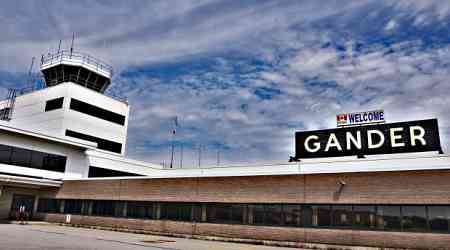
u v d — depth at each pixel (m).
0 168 39.94
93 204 39.12
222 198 31.62
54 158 45.31
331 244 26.67
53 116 55.44
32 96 59.06
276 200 29.34
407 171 25.56
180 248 23.42
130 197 36.56
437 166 24.83
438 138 34.50
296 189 28.84
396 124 36.53
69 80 59.31
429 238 24.02
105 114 60.06
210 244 27.20
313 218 27.77
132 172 56.00
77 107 56.12
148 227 34.69
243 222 30.31
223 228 30.95
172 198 34.06
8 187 42.62
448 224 23.77
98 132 58.47
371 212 26.00
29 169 42.47
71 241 24.16
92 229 37.16
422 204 24.67
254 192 30.42
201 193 32.72
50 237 26.09
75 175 47.28
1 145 40.41
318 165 37.75
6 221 40.00
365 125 37.75
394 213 25.33
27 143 42.75
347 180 27.17
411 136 35.56
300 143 40.41
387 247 24.98
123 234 32.75
